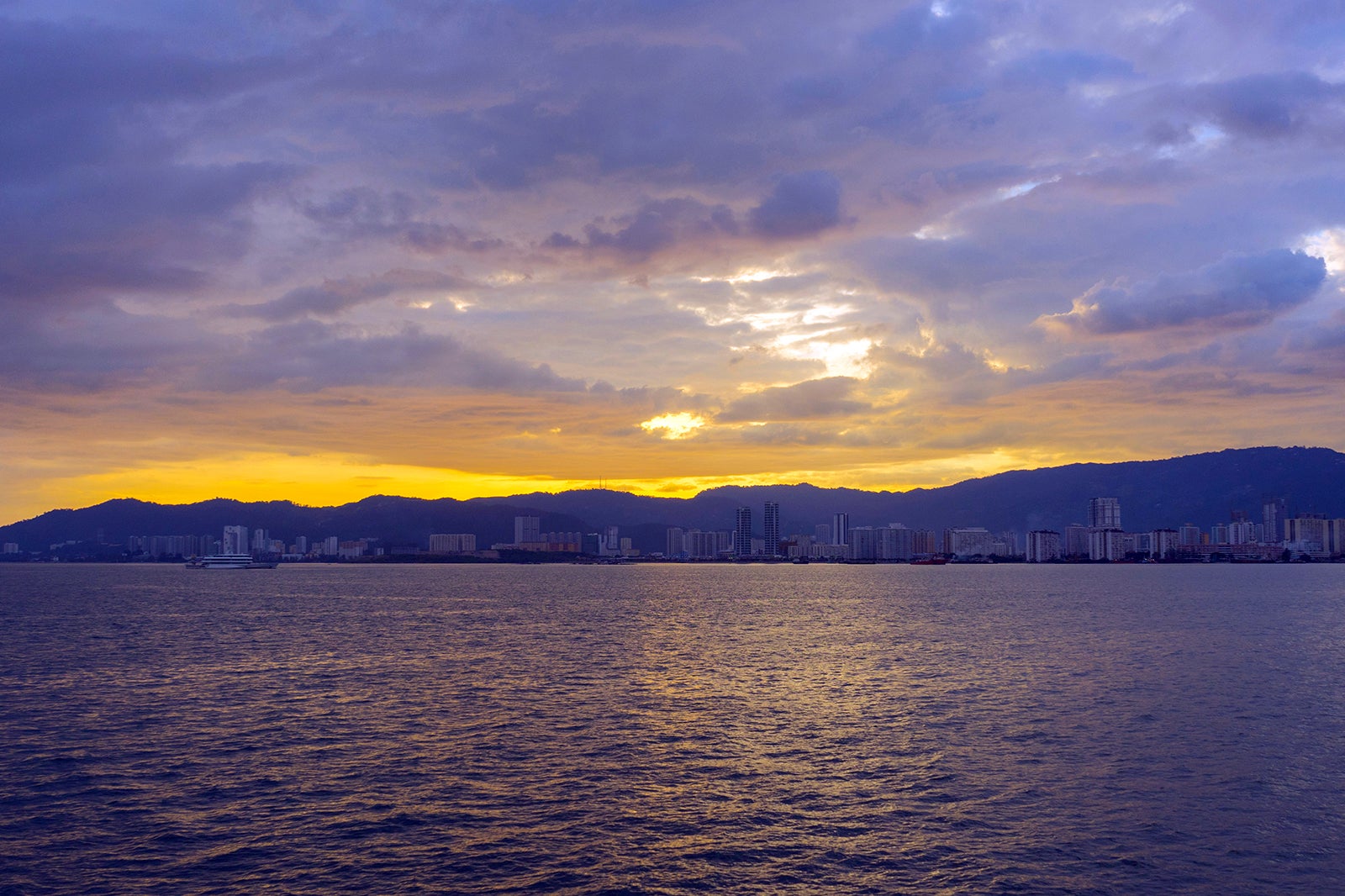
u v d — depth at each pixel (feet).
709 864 107.65
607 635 365.61
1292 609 492.95
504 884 102.12
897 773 143.74
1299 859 108.78
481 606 575.38
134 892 100.17
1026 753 156.15
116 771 146.10
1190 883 102.06
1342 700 203.82
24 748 161.38
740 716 188.75
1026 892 99.96
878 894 99.45
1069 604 552.00
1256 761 150.51
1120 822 121.08
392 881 102.89
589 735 171.53
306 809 127.24
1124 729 174.60
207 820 122.93
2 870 106.11
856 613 496.23
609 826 120.26
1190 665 262.26
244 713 193.16
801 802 129.80
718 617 471.62
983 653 295.07
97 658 288.30
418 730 175.32
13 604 588.09
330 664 272.72
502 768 147.64
